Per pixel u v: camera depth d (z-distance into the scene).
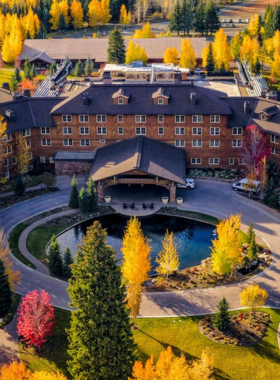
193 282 79.50
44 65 185.75
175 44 187.50
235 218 79.25
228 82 156.12
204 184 108.75
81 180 110.81
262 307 73.62
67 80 163.25
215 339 67.94
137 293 70.44
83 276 56.25
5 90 121.44
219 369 63.78
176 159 108.50
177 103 111.81
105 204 102.19
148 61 184.75
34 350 66.56
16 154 111.25
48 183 105.62
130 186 108.56
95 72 175.12
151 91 114.00
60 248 88.75
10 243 88.88
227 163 114.06
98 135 113.62
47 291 76.94
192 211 99.31
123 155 106.19
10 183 109.94
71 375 62.16
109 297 56.19
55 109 112.50
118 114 111.50
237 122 111.00
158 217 98.06
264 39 196.25
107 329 56.56
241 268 82.50
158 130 112.62
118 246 90.00
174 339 68.25
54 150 115.06
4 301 70.44
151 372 52.47
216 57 172.00
